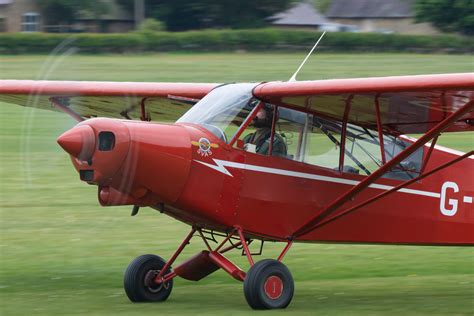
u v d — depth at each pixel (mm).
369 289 30344
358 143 28656
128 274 27234
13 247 36594
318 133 27938
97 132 23719
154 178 24766
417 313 26016
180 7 174375
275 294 25969
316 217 27156
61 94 31578
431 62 132750
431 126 28719
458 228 30781
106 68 119312
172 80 106250
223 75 113500
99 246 37312
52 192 49219
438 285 31172
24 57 135875
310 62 133500
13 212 43812
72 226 41062
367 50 148500
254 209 26625
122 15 175375
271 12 179250
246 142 26562
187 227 42062
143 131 24516
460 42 147500
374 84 24750
